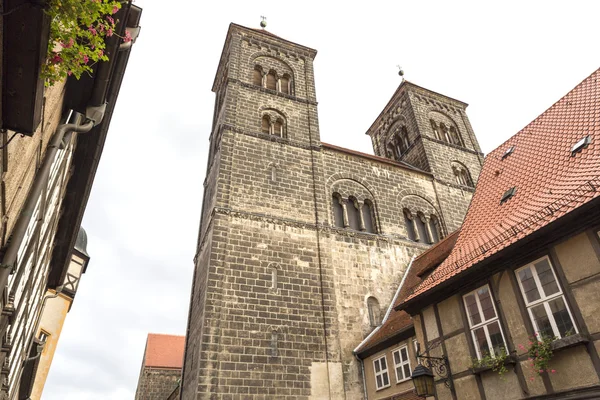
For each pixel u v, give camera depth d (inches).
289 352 845.8
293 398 799.1
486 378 472.4
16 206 291.4
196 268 1117.7
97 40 241.0
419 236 1221.7
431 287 561.3
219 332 815.7
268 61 1451.8
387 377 794.8
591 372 375.2
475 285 516.1
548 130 705.6
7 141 223.8
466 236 650.8
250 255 944.3
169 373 2119.8
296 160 1184.2
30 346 764.0
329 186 1186.6
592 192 412.8
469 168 1539.1
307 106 1363.2
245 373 790.5
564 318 411.2
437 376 534.3
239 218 989.8
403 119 1715.1
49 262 703.1
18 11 196.1
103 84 407.5
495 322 479.8
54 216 545.6
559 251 429.1
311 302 933.8
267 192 1074.7
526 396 425.4
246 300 876.6
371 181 1264.8
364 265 1061.1
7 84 211.2
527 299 451.2
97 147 572.4
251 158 1123.3
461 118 1745.8
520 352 442.6
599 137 543.2
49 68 224.2
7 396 575.2
